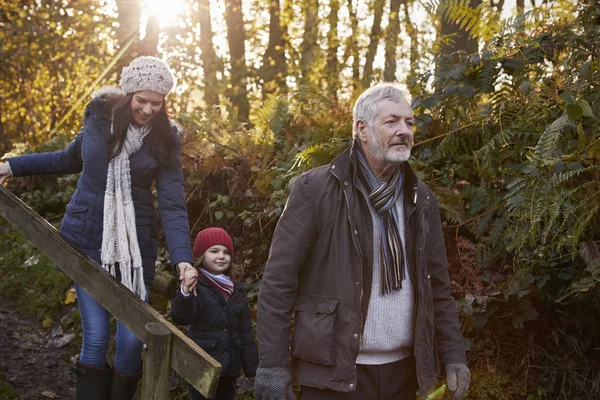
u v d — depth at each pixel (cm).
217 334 376
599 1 396
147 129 317
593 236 346
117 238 310
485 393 350
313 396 239
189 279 309
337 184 244
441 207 381
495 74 404
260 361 238
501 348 361
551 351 357
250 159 504
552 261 350
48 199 637
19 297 541
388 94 242
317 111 539
